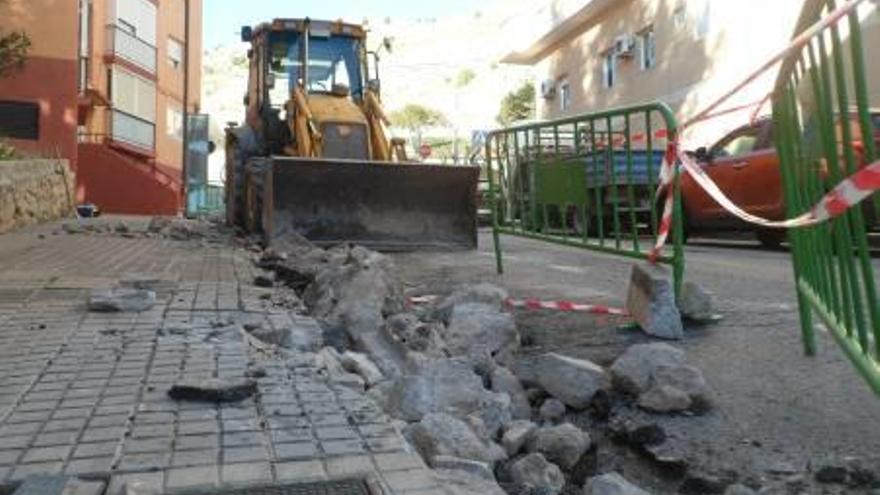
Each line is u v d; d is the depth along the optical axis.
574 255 10.96
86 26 34.50
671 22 24.38
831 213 3.10
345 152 12.29
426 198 11.48
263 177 11.94
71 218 18.36
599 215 7.02
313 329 5.32
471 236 11.56
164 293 6.86
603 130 7.02
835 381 4.60
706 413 4.25
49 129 23.66
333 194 11.22
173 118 44.16
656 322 5.58
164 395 4.00
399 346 5.00
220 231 14.16
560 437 3.90
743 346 5.31
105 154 34.75
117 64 36.84
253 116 14.32
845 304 3.47
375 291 6.08
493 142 9.01
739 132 13.34
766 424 4.10
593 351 5.39
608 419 4.34
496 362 5.10
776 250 13.09
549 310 6.57
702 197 13.82
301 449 3.36
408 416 4.00
